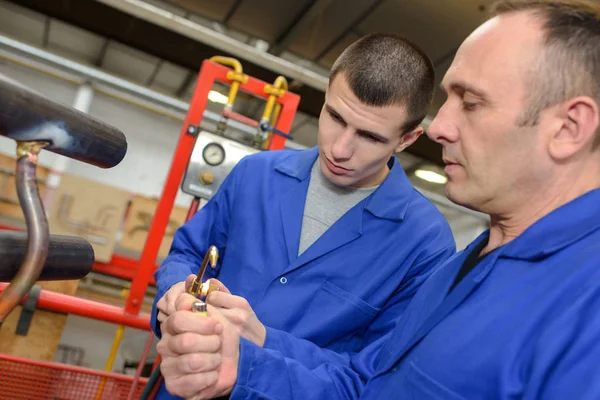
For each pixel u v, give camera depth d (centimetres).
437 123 71
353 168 111
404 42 111
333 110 108
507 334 62
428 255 118
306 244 121
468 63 67
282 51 414
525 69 63
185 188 197
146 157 654
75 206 288
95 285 407
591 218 64
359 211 120
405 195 124
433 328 73
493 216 75
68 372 173
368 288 116
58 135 49
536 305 61
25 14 496
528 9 66
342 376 96
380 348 102
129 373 291
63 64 389
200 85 203
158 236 200
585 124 61
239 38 426
